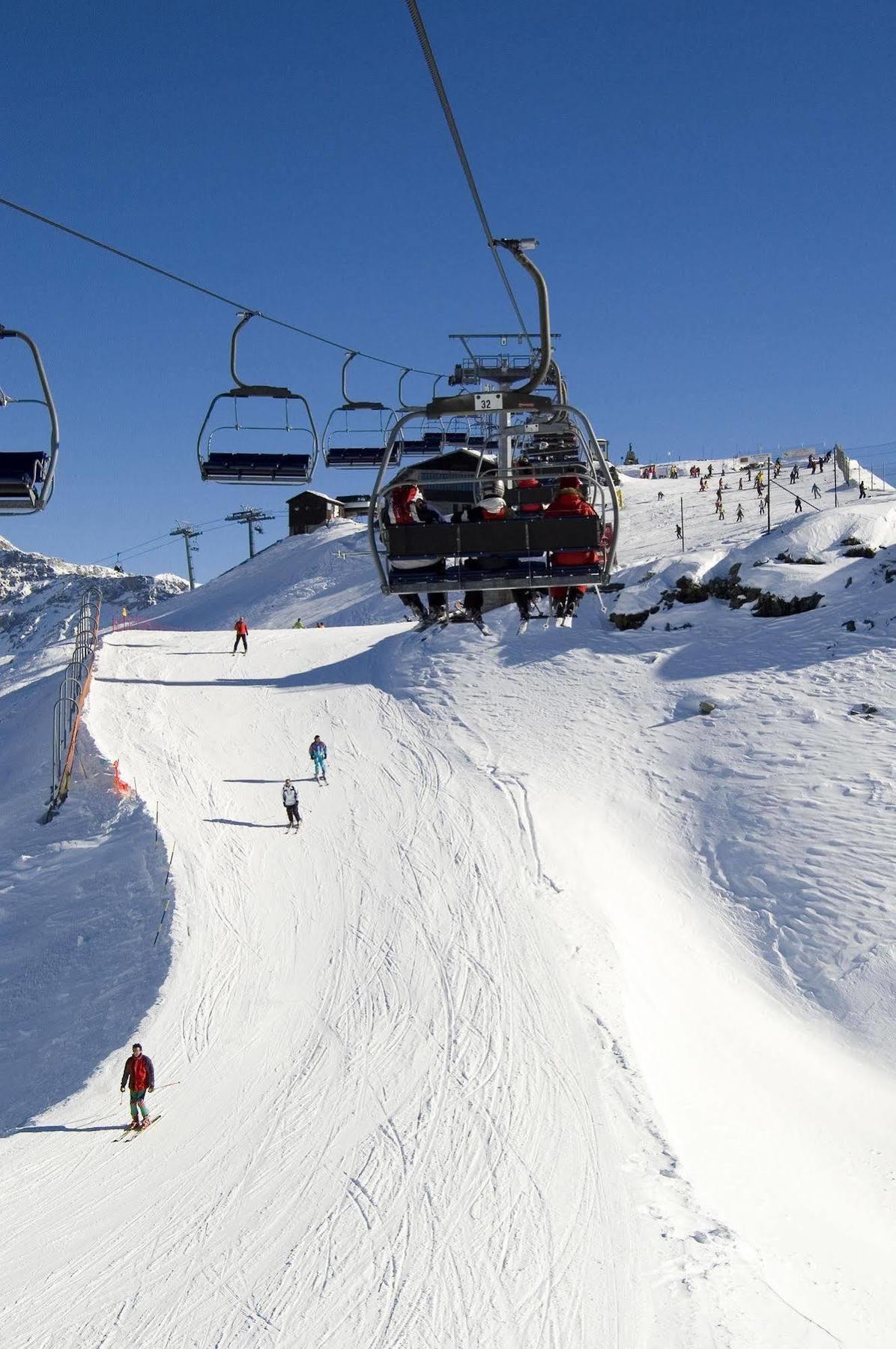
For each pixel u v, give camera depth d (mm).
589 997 22797
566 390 15875
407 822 34062
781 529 52844
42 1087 22094
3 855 34000
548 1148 16703
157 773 38312
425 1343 12141
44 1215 15797
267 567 105125
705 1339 11867
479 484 13344
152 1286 13672
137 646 56688
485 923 26875
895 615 43281
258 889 29500
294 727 44062
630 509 85062
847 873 31031
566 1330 12211
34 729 46281
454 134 12953
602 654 47500
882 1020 26141
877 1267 15328
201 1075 20469
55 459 9984
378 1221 14891
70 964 27109
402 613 72250
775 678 41938
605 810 36188
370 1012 22547
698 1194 15539
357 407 20516
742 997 27250
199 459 17375
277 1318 12797
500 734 41938
